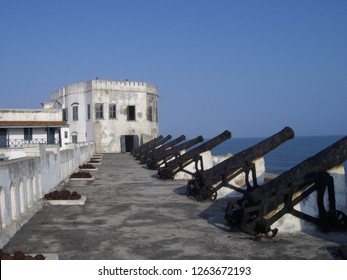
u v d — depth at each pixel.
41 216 9.87
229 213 8.45
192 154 17.56
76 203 11.46
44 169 12.06
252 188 11.55
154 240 7.70
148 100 47.12
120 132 45.22
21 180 9.27
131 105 45.72
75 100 47.00
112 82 44.91
